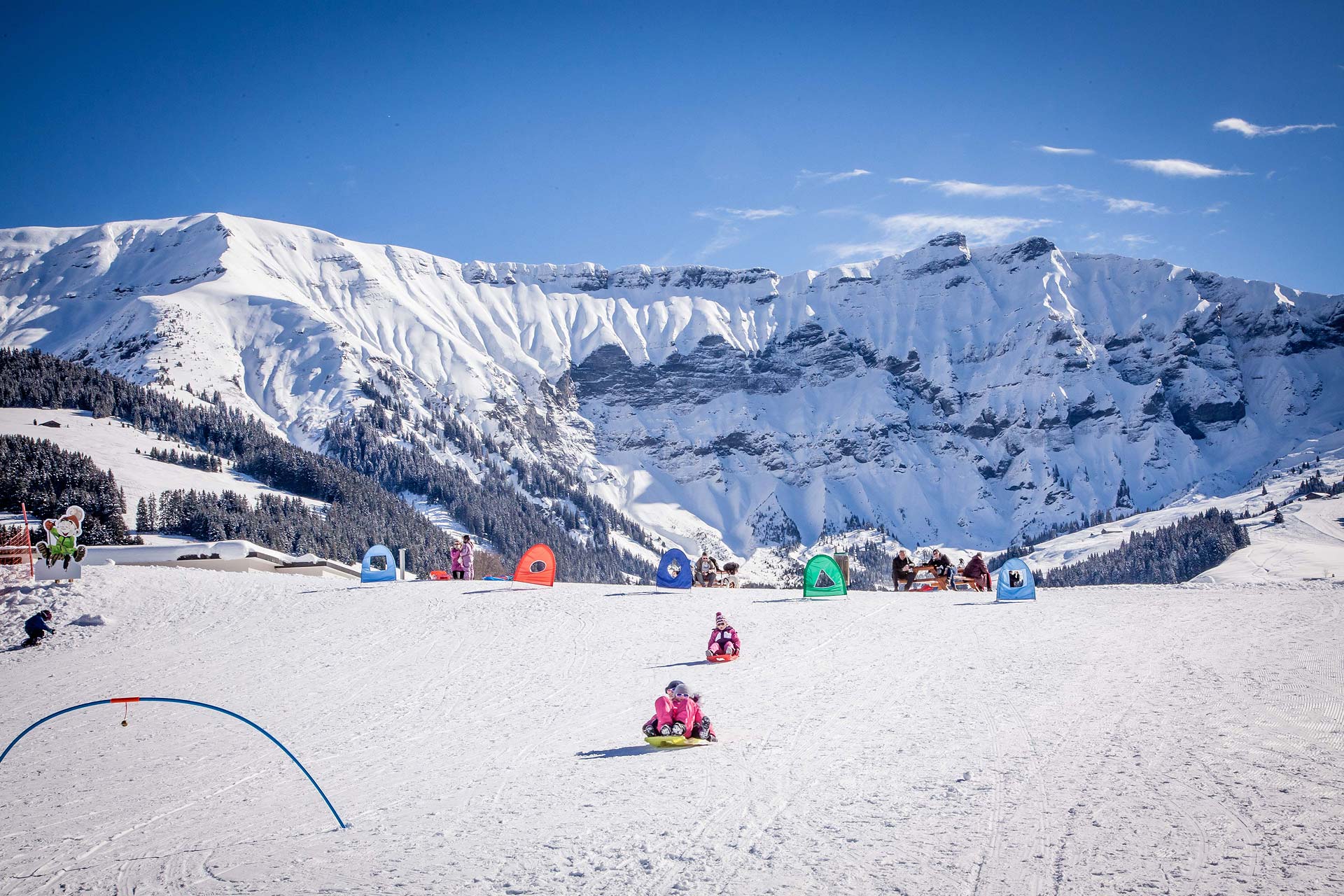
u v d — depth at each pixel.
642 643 26.25
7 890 9.54
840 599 35.22
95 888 9.45
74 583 40.03
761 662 22.30
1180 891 7.36
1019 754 12.09
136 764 16.23
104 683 25.08
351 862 9.71
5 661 30.52
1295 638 20.28
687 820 10.38
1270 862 7.84
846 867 8.43
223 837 11.16
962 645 22.73
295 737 17.44
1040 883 7.73
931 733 13.78
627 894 8.23
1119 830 8.88
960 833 9.13
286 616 35.00
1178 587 35.31
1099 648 20.92
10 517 134.38
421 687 21.72
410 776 13.84
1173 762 11.11
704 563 46.16
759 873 8.49
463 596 37.38
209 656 28.44
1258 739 11.89
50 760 16.95
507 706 19.06
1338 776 10.18
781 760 12.89
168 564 72.44
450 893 8.55
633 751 14.39
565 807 11.36
